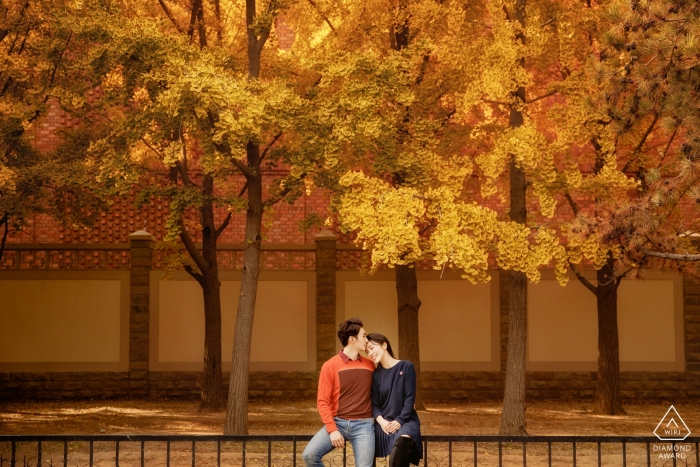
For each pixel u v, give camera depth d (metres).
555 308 18.02
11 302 17.72
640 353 17.88
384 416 5.78
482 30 12.74
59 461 9.38
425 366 17.91
